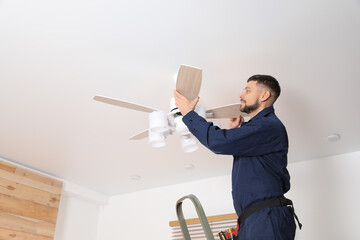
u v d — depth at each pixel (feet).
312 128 10.91
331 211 12.24
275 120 5.05
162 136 7.00
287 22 7.01
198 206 3.55
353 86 8.87
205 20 6.96
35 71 8.41
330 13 6.78
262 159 4.78
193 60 8.00
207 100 9.38
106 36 7.35
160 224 15.38
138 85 8.85
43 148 12.35
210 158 13.17
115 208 16.93
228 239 4.59
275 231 4.21
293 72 8.41
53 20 6.96
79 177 15.01
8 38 7.42
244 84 8.73
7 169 12.82
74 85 8.94
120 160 13.33
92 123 10.72
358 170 12.28
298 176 13.20
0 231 11.92
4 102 9.67
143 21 6.98
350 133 11.16
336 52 7.77
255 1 6.55
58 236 14.98
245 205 4.54
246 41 7.48
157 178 15.17
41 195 13.73
